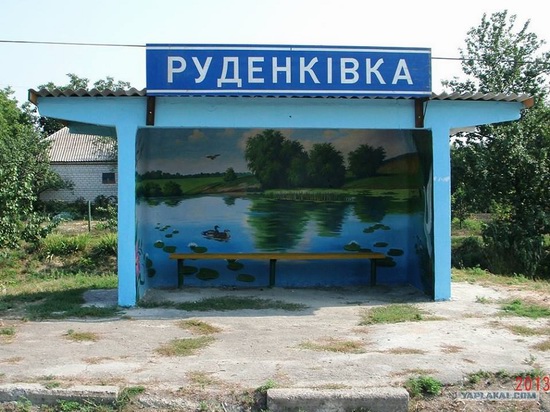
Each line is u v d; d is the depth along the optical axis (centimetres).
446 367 562
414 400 504
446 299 919
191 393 501
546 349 630
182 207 1083
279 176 1098
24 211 1595
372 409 490
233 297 960
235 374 546
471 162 1978
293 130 1095
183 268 1079
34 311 842
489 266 1814
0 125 3262
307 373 547
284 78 842
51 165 3500
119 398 495
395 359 591
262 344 659
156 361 591
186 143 1078
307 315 820
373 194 1107
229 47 840
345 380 527
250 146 1091
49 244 1797
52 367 568
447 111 909
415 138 1014
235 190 1092
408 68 862
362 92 851
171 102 870
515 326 736
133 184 876
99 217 2925
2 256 1661
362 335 700
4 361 589
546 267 1834
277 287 1070
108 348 642
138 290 930
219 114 876
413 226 1062
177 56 837
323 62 848
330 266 1101
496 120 915
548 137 1884
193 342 663
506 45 2200
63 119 870
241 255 1051
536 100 2038
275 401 487
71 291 1019
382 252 1106
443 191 920
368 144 1103
